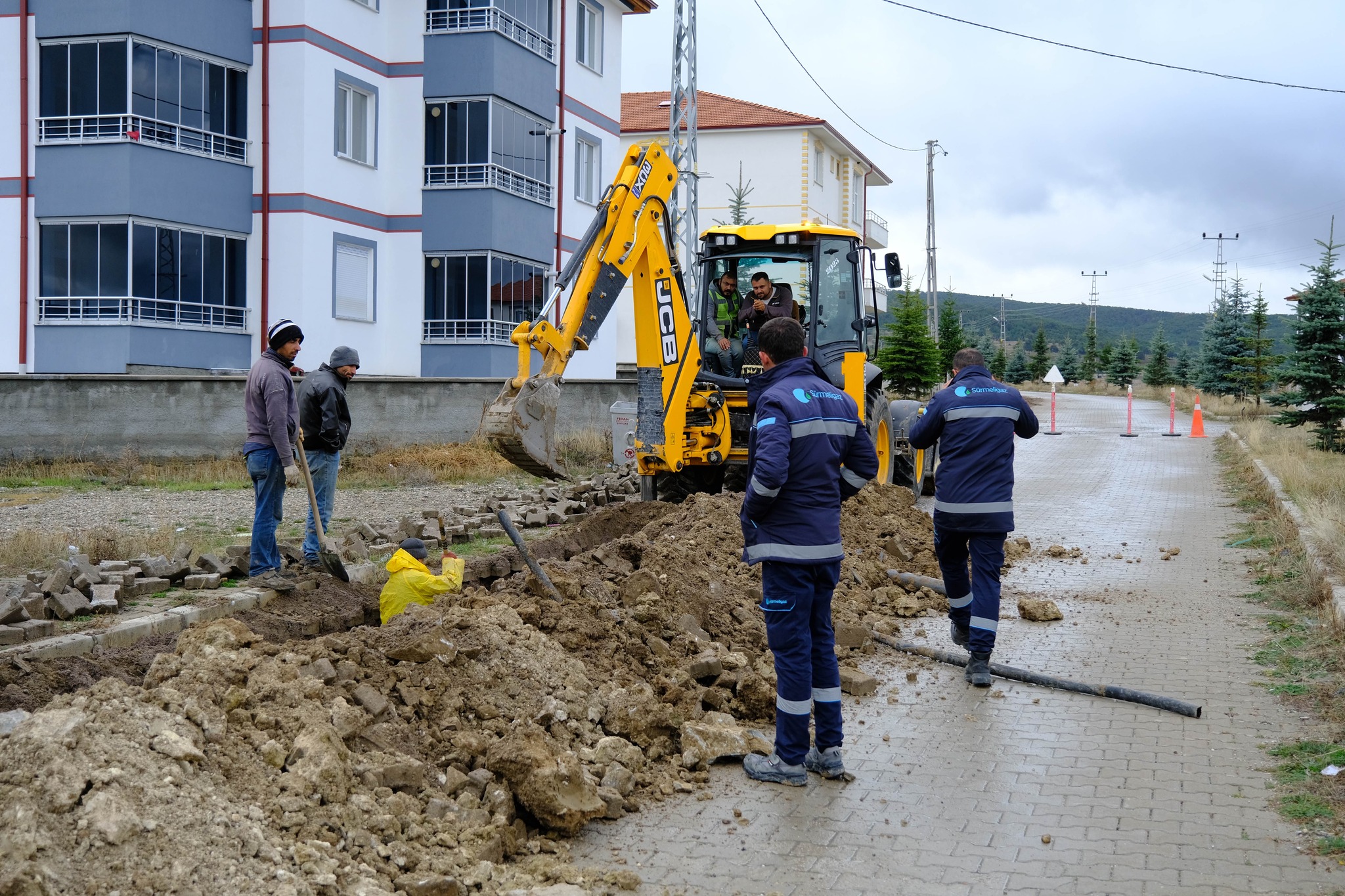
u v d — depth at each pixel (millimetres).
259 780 4145
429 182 24016
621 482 15281
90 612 6902
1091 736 5875
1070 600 9312
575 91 27656
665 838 4621
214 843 3619
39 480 15828
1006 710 6371
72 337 19844
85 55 19984
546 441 8812
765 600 5277
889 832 4668
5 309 20188
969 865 4328
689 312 11250
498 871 4203
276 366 7922
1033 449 23984
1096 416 36531
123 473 16438
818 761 5348
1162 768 5371
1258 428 23734
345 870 3820
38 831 3324
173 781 3777
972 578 7051
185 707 4242
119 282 20016
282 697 4691
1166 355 62844
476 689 5438
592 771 5051
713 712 5906
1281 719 6051
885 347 39500
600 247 9953
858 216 52219
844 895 4086
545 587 6668
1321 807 4789
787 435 5090
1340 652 7023
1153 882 4152
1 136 20141
